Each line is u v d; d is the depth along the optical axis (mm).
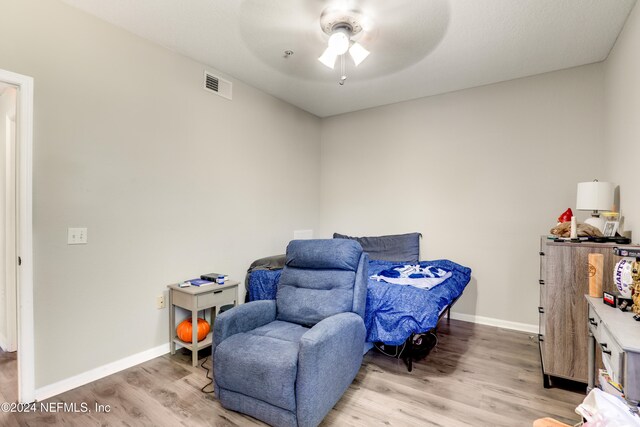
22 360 1972
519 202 3322
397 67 3076
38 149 2031
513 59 2904
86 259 2254
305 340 1659
